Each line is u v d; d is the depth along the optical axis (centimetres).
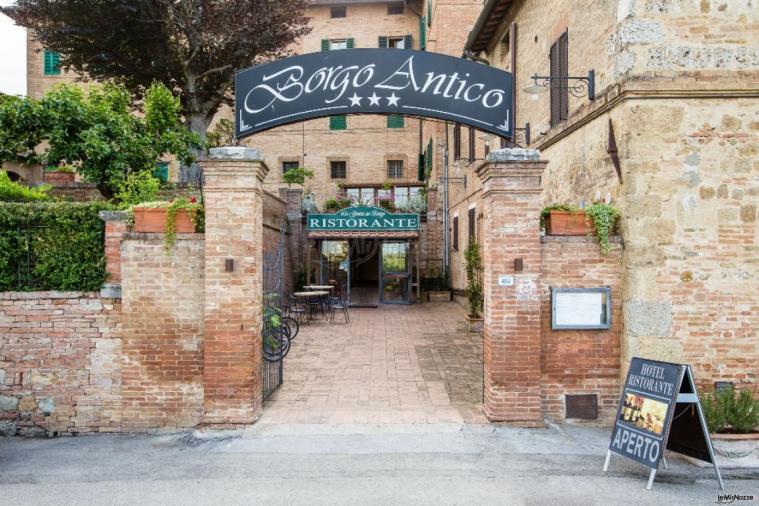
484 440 610
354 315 1591
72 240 655
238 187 637
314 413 693
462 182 1759
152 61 1711
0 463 568
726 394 580
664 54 649
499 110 696
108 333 656
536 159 641
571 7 865
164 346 654
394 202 2144
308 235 1811
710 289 646
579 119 809
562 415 664
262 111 696
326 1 2670
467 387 816
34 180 1441
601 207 668
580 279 662
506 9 1284
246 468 546
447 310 1702
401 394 779
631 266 646
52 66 2512
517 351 646
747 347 645
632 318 643
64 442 631
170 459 571
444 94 701
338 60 703
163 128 1214
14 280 656
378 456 571
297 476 528
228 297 638
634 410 541
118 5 1538
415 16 2678
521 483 511
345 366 947
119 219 654
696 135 649
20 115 993
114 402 658
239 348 641
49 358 657
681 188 648
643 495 489
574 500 479
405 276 1869
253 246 641
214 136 1888
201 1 1614
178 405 654
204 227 656
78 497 489
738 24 651
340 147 2659
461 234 1795
